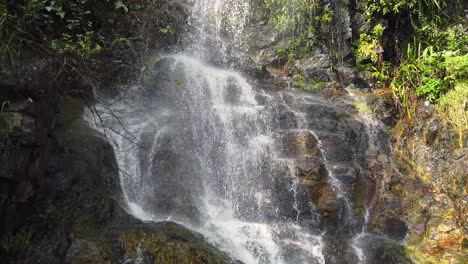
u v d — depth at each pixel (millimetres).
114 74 6094
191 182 5234
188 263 3805
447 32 8117
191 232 4336
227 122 6078
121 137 5340
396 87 7547
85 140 4609
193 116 5988
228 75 7047
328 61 7859
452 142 6129
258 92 6941
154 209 4848
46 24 4703
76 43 4871
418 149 6410
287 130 6160
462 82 6812
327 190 5441
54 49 4438
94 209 4164
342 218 5414
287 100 6895
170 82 6270
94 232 3979
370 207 5699
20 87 3615
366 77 7902
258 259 4637
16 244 3482
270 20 8438
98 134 4984
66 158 4246
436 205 5555
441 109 6633
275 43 8297
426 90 7027
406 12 8391
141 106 5988
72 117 4957
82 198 4152
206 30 8141
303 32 8203
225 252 4375
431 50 7680
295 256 4793
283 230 5051
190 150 5527
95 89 5734
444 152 6086
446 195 5586
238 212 5371
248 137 6055
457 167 5668
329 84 7691
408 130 6750
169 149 5336
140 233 3990
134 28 6848
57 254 3611
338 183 5598
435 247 4984
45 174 3941
